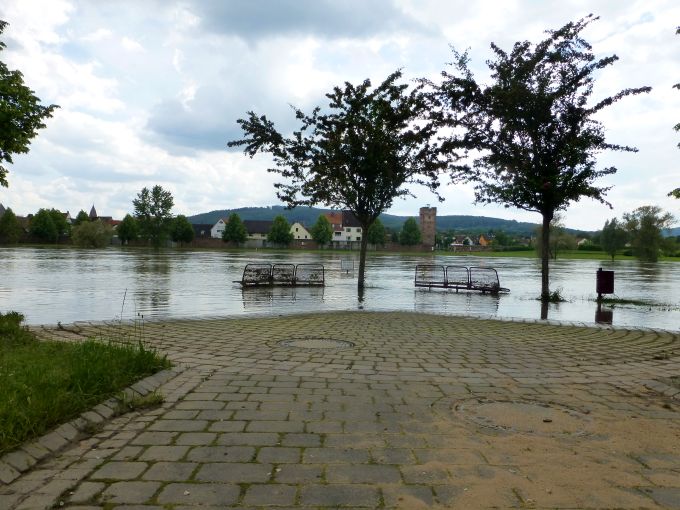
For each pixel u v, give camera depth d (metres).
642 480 3.31
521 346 8.40
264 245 123.62
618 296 19.20
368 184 18.98
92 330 9.34
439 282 22.06
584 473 3.40
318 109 18.64
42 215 103.50
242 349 7.79
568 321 11.47
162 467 3.42
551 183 15.20
